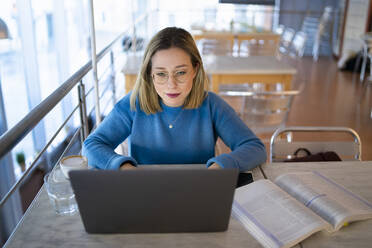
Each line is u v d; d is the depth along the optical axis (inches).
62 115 126.9
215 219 32.2
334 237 33.1
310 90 180.4
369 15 218.8
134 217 31.7
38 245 32.0
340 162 48.6
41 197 39.6
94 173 29.1
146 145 49.9
